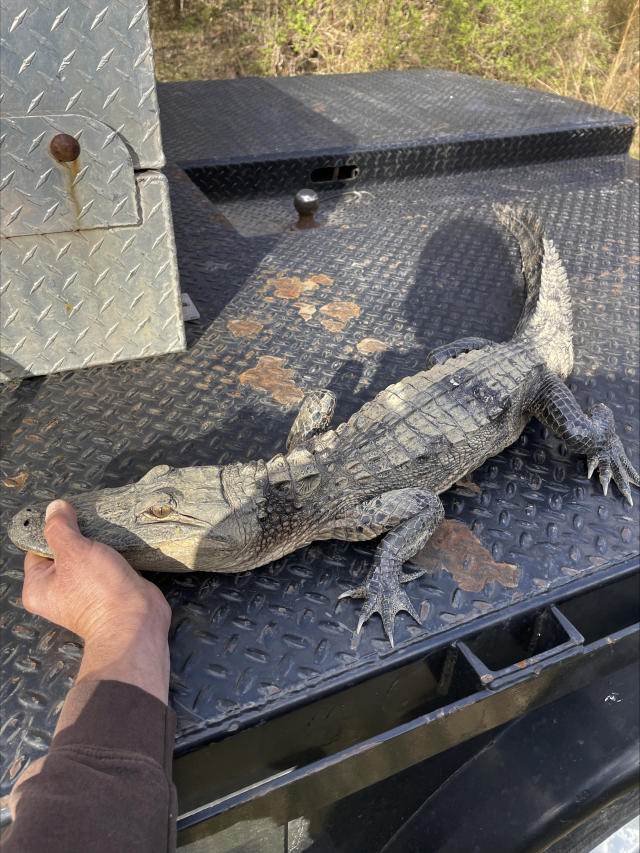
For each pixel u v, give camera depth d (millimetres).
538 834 822
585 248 1550
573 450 1041
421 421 1008
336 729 792
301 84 2469
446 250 1519
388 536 873
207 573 859
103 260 1011
